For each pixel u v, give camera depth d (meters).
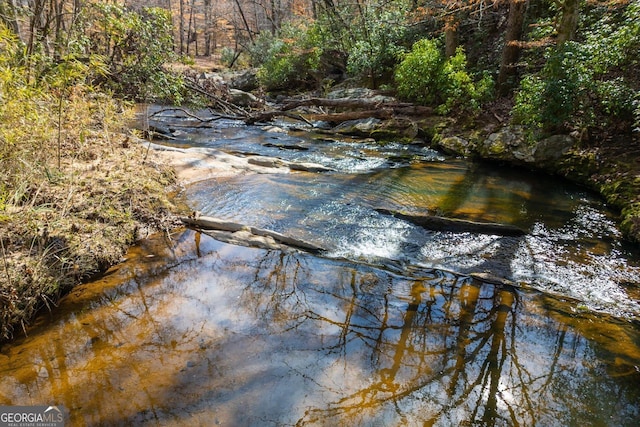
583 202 5.12
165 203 4.44
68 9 8.09
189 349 2.44
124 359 2.33
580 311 2.91
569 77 5.63
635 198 4.60
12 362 2.28
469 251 3.82
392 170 6.49
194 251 3.67
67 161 4.62
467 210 4.82
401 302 2.99
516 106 6.49
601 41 5.60
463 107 8.30
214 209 4.63
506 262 3.61
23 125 3.76
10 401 2.01
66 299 2.88
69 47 5.13
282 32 16.78
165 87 7.30
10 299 2.50
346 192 5.36
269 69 15.29
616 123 5.72
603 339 2.62
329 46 14.01
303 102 9.50
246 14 29.22
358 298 3.04
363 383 2.23
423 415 2.03
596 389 2.22
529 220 4.54
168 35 7.11
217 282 3.20
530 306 2.96
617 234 4.20
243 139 8.73
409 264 3.56
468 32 11.13
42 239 3.10
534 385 2.25
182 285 3.14
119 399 2.05
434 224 4.32
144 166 5.22
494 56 9.78
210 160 6.43
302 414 2.01
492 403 2.12
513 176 6.25
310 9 20.98
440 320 2.79
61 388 2.10
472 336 2.63
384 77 11.73
